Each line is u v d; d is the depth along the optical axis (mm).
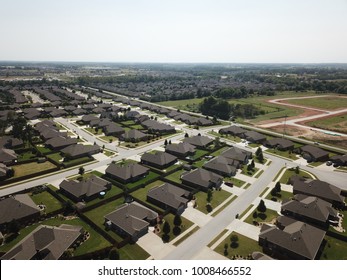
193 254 59312
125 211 69688
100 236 64875
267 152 127375
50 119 179875
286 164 112938
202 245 62281
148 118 179750
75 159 113250
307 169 108500
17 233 65625
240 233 66875
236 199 83312
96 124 164625
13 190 86438
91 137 145500
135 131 144125
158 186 87625
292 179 93688
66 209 74500
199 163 110688
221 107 199125
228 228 68812
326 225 69875
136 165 99062
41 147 126500
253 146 135875
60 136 133125
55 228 61688
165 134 154875
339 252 60781
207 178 90812
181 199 78438
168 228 65188
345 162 112625
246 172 103125
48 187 86875
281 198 84312
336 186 93938
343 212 77625
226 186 91688
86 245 61562
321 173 104938
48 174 98750
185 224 70062
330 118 195500
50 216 72875
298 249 58219
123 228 65125
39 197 82625
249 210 77250
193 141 134125
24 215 70125
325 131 163250
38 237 58906
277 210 77688
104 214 74438
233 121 189125
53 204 79000
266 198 84125
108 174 97750
